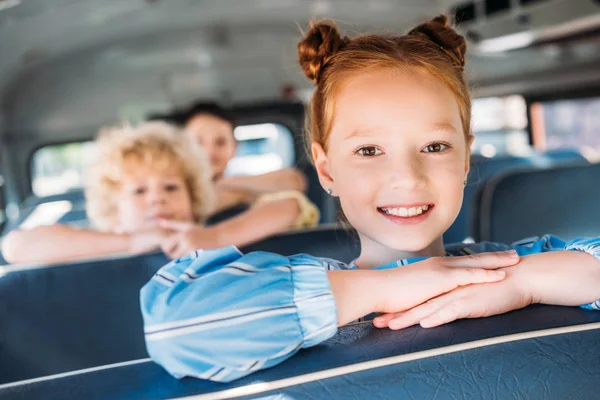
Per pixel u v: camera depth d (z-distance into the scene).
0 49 4.50
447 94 0.83
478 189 2.38
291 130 5.29
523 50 4.55
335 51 0.91
